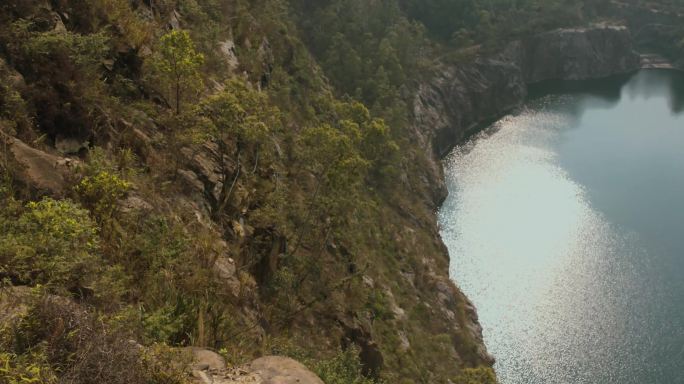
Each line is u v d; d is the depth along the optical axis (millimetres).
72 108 12570
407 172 67688
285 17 70938
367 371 25094
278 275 20453
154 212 12656
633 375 46875
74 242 8203
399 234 51688
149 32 18297
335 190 27391
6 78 11320
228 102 18719
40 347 5855
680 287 56031
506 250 62125
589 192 72562
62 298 6672
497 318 52938
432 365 35531
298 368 8227
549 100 108875
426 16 113625
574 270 58844
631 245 62125
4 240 7434
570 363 48156
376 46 87125
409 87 87188
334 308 24531
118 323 6871
